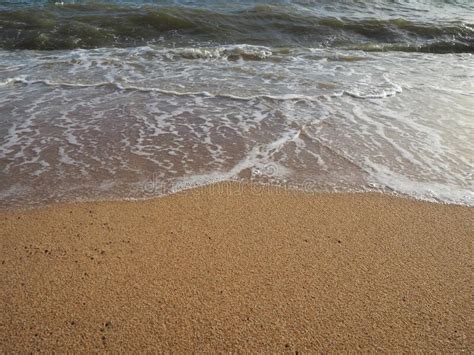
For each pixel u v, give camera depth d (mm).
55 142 4645
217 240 3268
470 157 4457
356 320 2600
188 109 5598
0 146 4500
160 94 6094
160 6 11117
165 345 2406
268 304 2693
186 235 3318
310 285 2852
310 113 5484
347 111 5547
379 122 5227
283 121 5254
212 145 4672
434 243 3291
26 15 9930
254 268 2992
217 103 5805
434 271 3010
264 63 7895
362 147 4645
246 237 3311
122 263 3006
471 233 3406
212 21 10156
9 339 2410
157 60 7883
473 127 5102
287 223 3484
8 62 7520
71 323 2520
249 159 4406
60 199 3707
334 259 3100
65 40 8945
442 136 4883
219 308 2652
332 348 2416
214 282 2857
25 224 3389
